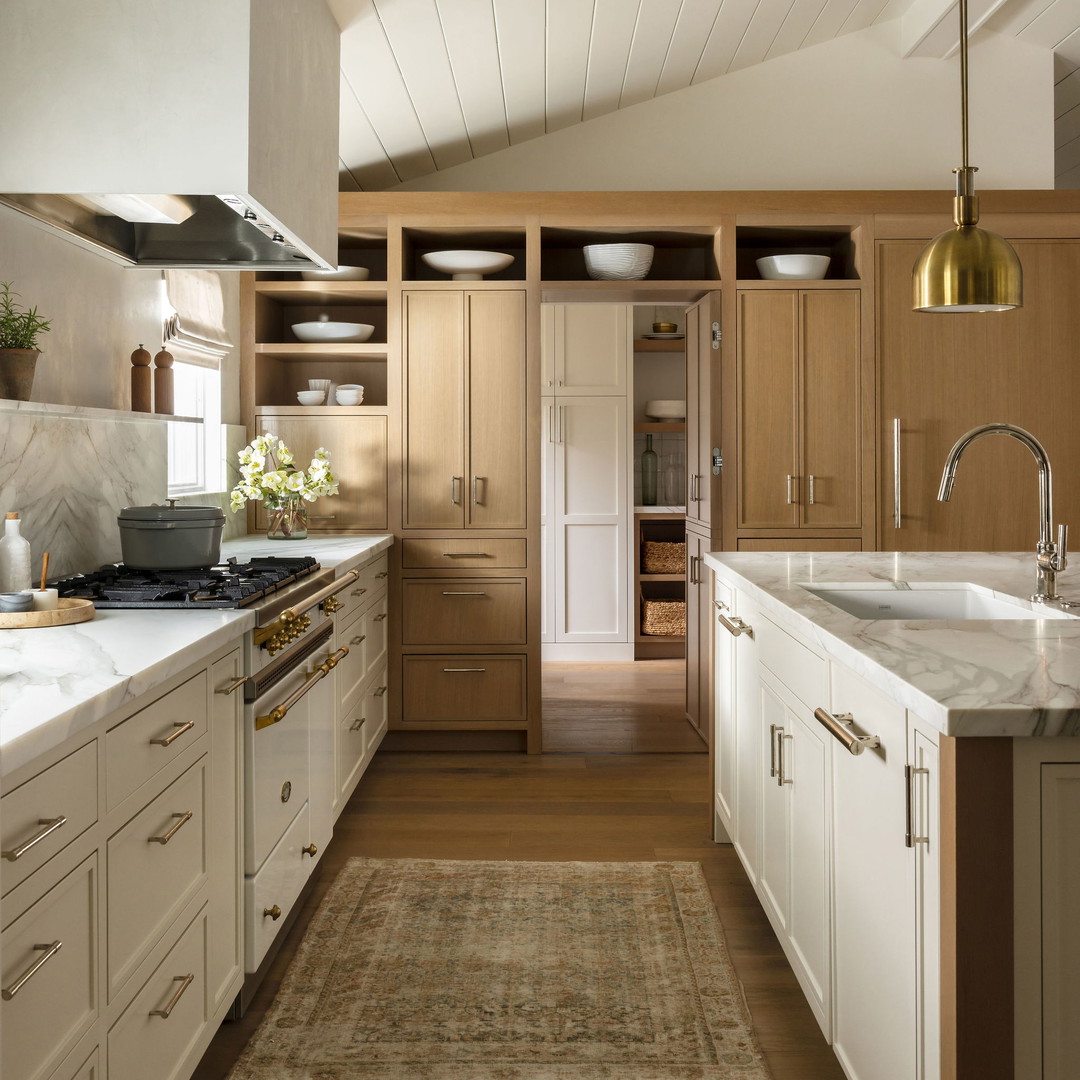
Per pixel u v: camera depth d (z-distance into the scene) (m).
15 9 2.06
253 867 2.04
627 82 4.25
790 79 4.54
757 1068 1.89
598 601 5.89
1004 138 4.54
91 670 1.44
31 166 2.06
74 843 1.26
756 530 4.06
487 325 4.03
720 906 2.60
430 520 4.07
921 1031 1.29
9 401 1.82
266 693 2.12
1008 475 4.09
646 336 6.20
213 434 3.78
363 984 2.21
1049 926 1.17
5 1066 1.08
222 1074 1.88
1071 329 4.05
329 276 4.15
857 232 4.05
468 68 3.65
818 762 1.81
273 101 2.28
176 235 2.66
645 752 4.07
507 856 2.95
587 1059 1.92
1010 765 1.17
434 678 4.08
